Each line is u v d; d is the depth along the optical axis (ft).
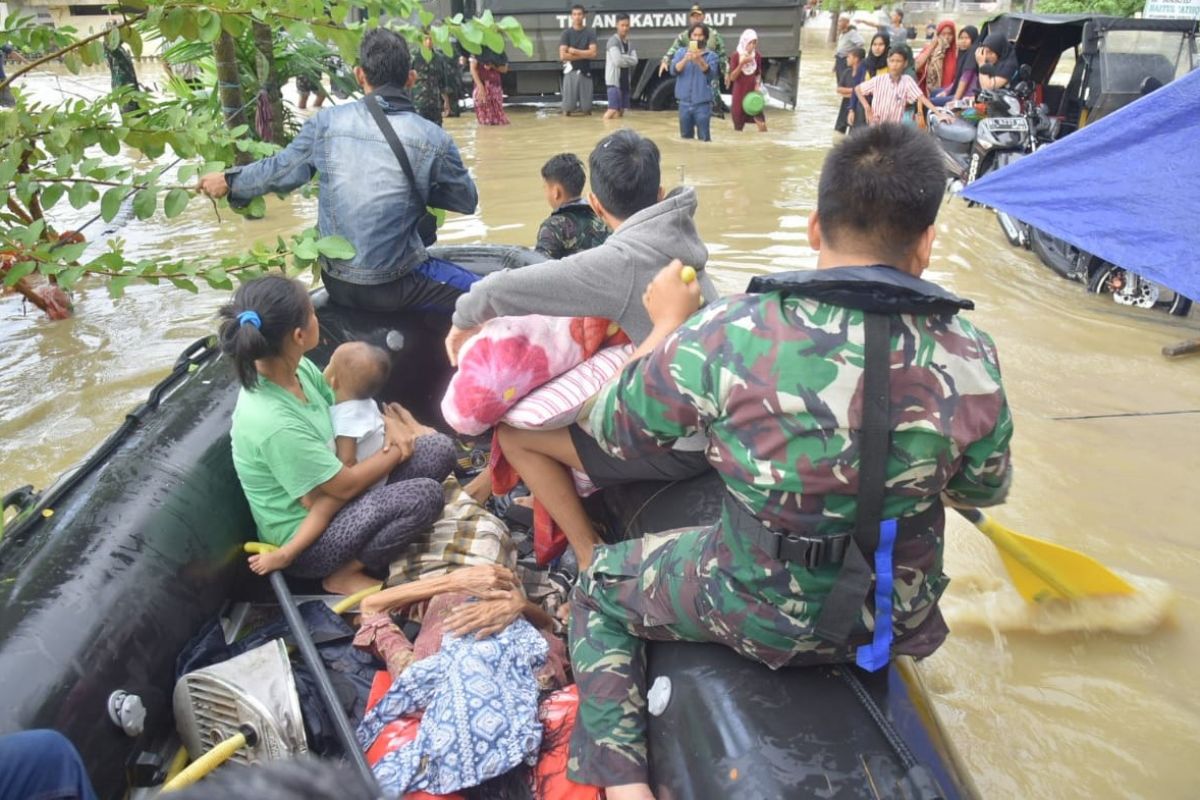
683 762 6.23
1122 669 10.23
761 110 39.65
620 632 7.00
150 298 20.43
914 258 5.53
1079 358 17.94
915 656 6.23
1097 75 26.81
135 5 11.46
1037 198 17.06
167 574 8.12
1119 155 16.16
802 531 5.49
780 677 6.27
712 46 39.37
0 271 12.35
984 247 24.62
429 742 6.86
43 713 6.60
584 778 6.66
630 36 44.88
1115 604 10.76
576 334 8.18
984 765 9.06
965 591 11.44
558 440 8.20
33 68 11.88
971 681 10.09
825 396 5.21
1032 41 30.76
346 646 8.64
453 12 44.42
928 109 32.22
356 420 9.50
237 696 7.18
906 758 5.68
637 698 6.82
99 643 7.22
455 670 7.36
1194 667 10.23
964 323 5.52
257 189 11.94
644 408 5.82
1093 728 9.50
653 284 7.29
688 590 6.24
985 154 27.96
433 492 9.30
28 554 7.58
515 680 7.55
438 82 44.09
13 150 11.14
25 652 6.80
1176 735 9.41
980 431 5.35
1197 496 13.33
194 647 8.26
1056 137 28.43
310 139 11.92
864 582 5.47
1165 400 16.26
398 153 11.78
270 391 8.80
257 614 9.59
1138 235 15.99
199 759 7.03
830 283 5.18
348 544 9.06
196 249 23.22
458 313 8.18
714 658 6.53
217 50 21.71
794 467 5.31
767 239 24.20
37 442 14.76
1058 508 13.03
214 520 8.96
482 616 8.00
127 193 11.34
